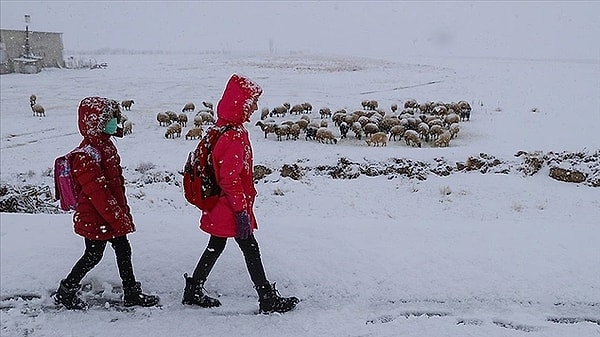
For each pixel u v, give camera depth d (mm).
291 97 29672
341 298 4020
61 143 18172
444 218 9719
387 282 4113
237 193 3521
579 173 10758
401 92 30125
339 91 32188
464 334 3529
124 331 3688
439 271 4188
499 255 4363
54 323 3816
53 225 5277
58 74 46625
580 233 4828
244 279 4266
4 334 3699
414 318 3730
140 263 4449
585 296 3895
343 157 14031
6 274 4398
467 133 15828
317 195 11906
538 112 15883
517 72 28516
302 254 4465
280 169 13680
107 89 35000
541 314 3750
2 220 5438
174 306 4016
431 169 12930
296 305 3945
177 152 16078
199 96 31547
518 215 9203
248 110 3580
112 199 3773
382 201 11359
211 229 3703
